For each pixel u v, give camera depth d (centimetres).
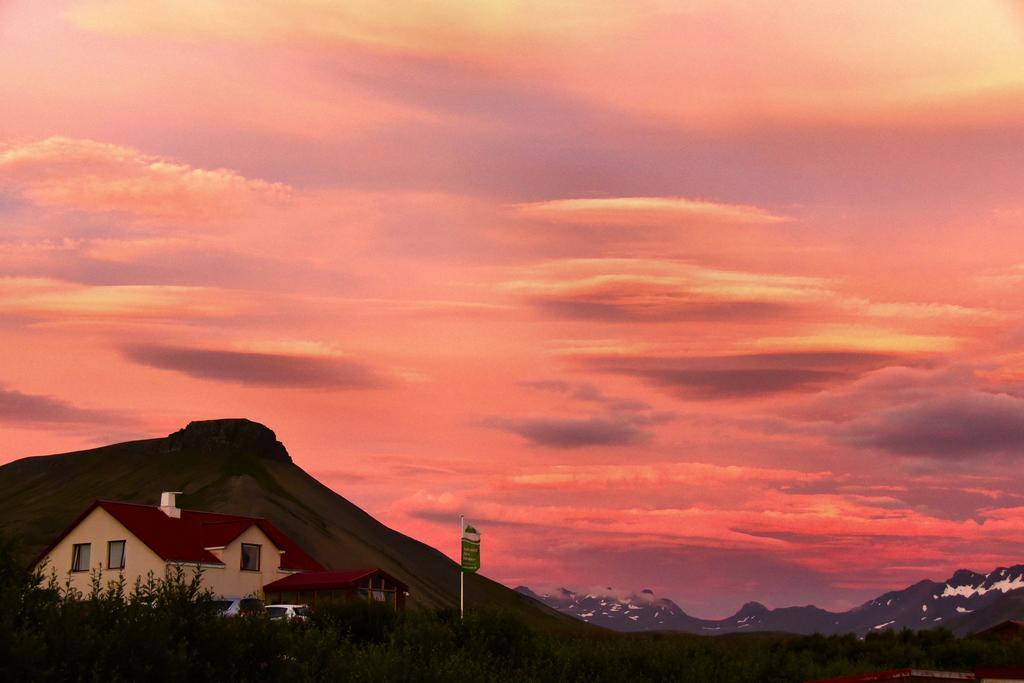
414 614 5228
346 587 7994
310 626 4172
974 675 2538
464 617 4962
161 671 2403
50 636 2317
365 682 3431
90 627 2383
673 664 4972
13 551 2562
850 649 7712
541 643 4903
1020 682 2469
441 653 4150
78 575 7581
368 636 5141
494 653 4703
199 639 2583
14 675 2180
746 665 5250
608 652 4916
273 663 2741
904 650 7694
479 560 6191
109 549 7588
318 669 3375
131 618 2488
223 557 7919
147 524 7756
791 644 7938
